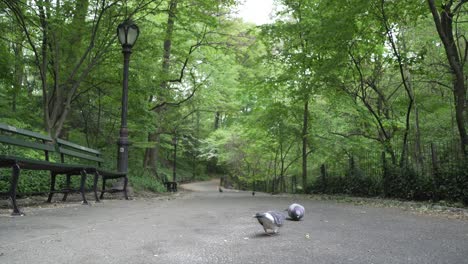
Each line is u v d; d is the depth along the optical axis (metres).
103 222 5.50
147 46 14.93
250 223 5.57
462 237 4.54
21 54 14.62
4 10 11.81
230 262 3.24
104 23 13.62
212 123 47.97
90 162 15.76
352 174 13.96
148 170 22.33
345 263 3.24
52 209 6.98
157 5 14.03
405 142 12.82
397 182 11.18
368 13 12.58
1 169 8.88
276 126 20.12
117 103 17.55
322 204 9.85
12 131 6.60
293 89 17.66
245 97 22.77
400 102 15.40
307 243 4.09
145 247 3.79
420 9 11.70
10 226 4.79
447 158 9.64
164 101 19.89
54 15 11.93
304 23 15.95
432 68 16.42
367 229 5.12
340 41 13.26
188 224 5.43
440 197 9.53
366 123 16.77
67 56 14.36
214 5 15.26
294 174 26.03
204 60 21.34
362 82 14.98
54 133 12.64
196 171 55.47
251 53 19.70
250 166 32.88
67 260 3.23
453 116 16.27
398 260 3.36
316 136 18.19
